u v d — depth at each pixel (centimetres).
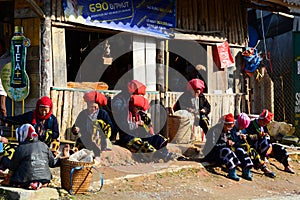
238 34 1177
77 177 618
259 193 736
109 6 891
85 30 876
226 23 1141
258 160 850
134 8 936
